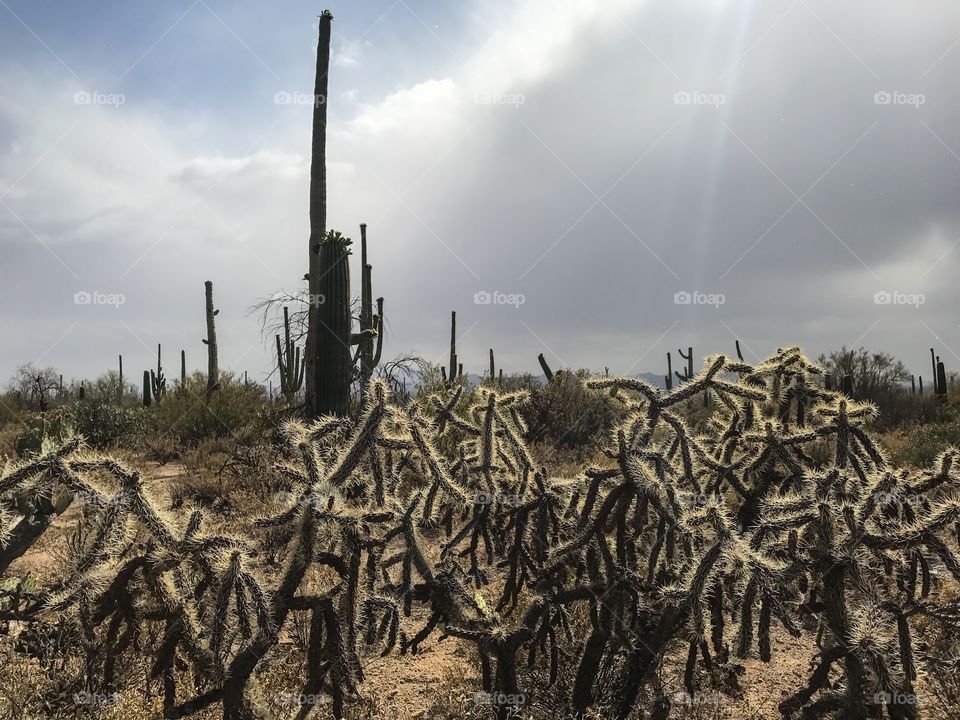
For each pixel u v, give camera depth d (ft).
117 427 49.16
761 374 12.10
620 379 11.08
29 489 7.49
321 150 43.27
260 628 7.20
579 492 11.33
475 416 13.16
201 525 7.98
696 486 11.10
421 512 10.54
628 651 10.72
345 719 10.98
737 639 8.18
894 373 70.23
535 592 10.50
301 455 8.29
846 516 8.39
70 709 10.43
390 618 8.79
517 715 10.50
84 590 7.33
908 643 8.13
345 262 38.63
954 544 9.69
